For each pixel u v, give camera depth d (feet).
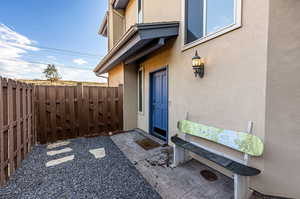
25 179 8.65
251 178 7.19
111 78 25.38
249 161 7.00
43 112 15.17
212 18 9.41
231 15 8.27
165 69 14.53
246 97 7.41
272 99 6.52
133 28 11.02
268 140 6.64
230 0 8.29
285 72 6.23
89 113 17.66
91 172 9.52
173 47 12.85
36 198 7.11
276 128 6.47
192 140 10.77
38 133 15.05
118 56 16.10
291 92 6.15
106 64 21.58
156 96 16.31
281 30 6.24
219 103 8.80
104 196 7.32
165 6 13.60
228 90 8.27
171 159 10.99
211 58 9.26
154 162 10.66
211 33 9.16
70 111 16.65
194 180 8.40
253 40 7.06
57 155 12.16
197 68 9.87
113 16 24.41
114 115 18.99
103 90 18.37
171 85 13.25
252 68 7.14
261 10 6.72
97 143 15.15
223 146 8.64
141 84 19.29
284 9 6.16
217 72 8.89
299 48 5.94
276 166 6.52
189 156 10.64
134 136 17.08
